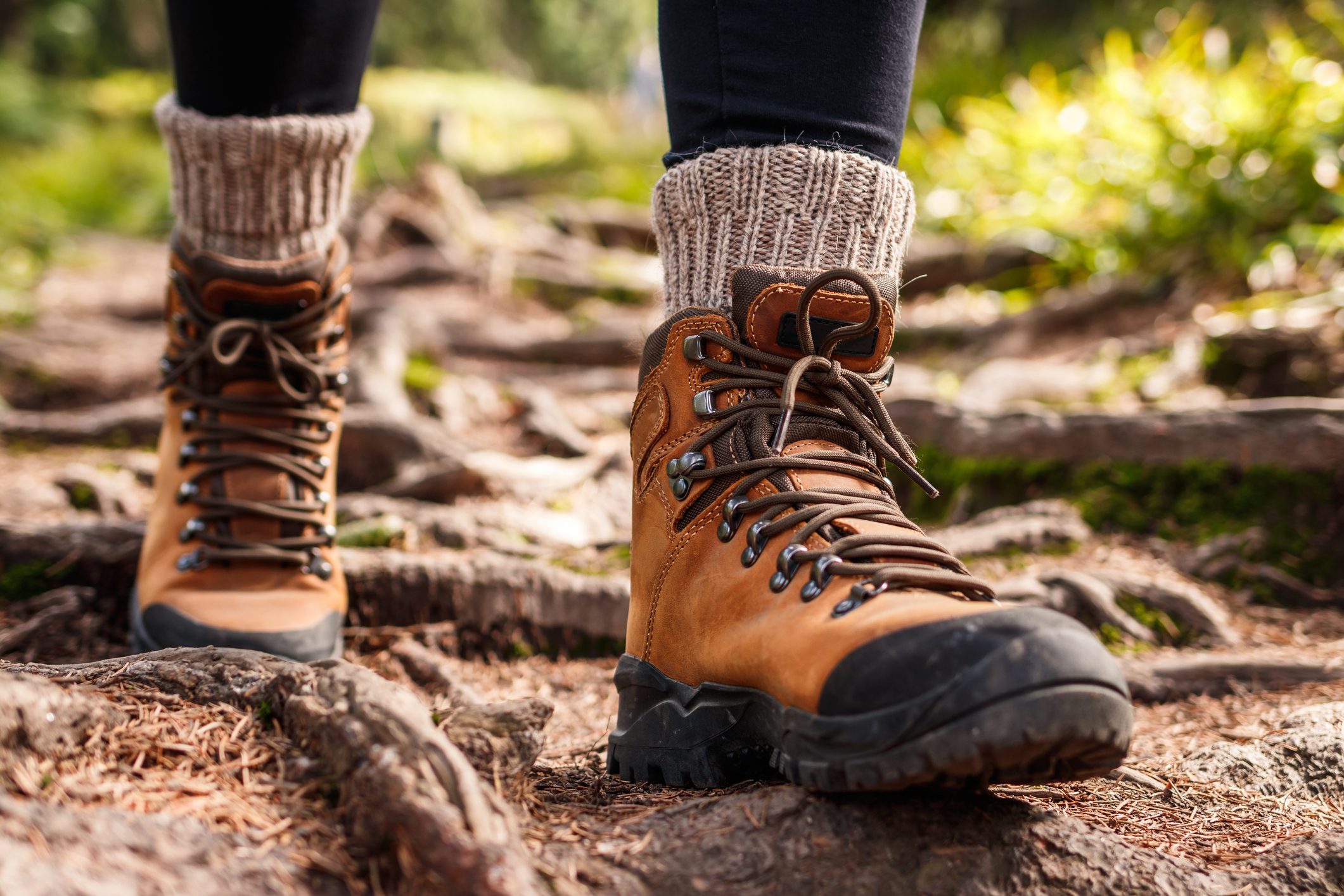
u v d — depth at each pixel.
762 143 1.00
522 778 0.86
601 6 17.88
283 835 0.71
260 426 1.37
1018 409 2.21
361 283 4.58
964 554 1.90
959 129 5.40
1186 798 1.04
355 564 1.69
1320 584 1.80
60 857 0.60
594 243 5.49
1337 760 1.11
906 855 0.79
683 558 0.98
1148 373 2.55
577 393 3.25
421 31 15.39
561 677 1.61
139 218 7.23
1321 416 1.93
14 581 1.68
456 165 9.19
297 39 1.28
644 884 0.75
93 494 2.22
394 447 2.54
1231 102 3.27
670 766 0.97
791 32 0.99
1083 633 0.75
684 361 1.00
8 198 6.76
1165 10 5.58
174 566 1.31
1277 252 2.91
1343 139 2.99
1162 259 3.20
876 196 1.01
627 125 12.14
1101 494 2.02
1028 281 3.70
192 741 0.80
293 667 0.88
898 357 3.28
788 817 0.81
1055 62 6.01
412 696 0.80
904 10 1.01
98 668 0.90
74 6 13.18
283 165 1.31
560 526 2.18
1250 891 0.83
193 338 1.35
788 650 0.84
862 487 0.95
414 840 0.67
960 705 0.71
